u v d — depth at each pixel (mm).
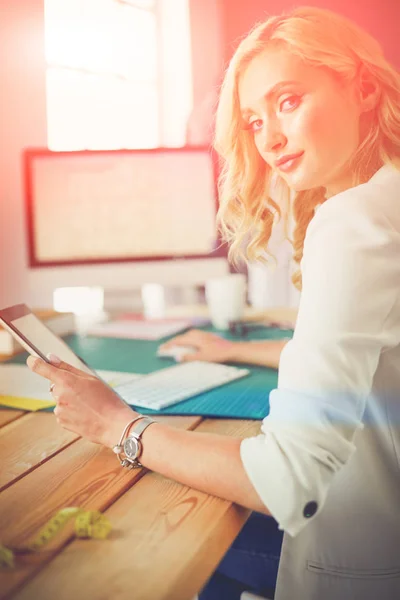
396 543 809
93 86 3119
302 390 675
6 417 1006
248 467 671
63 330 1663
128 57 3260
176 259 1805
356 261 681
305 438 659
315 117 781
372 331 685
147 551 581
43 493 712
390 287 689
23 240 2695
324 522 813
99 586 524
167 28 3355
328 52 771
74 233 1775
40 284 1774
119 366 1321
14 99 2701
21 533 619
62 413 823
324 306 687
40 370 834
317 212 745
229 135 968
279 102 801
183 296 3279
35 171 1751
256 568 1046
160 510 666
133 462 773
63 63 2959
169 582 529
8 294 2676
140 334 1634
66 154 1754
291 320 1777
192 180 1787
